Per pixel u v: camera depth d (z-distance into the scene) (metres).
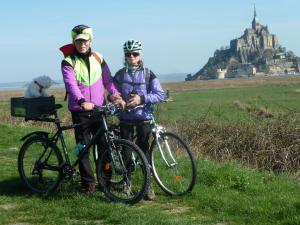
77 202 6.09
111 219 5.52
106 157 6.36
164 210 5.98
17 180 7.40
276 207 5.91
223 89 91.06
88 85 6.47
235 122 12.82
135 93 6.38
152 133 6.59
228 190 6.71
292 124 11.59
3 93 94.06
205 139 12.13
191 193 6.42
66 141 10.38
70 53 6.54
